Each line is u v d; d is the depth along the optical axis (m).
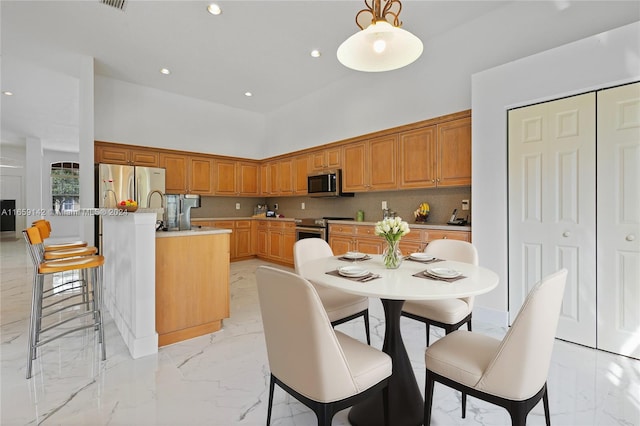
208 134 5.82
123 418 1.58
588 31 2.59
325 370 1.15
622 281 2.21
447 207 3.77
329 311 1.97
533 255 2.61
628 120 2.16
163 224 2.83
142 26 3.35
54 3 2.95
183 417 1.59
